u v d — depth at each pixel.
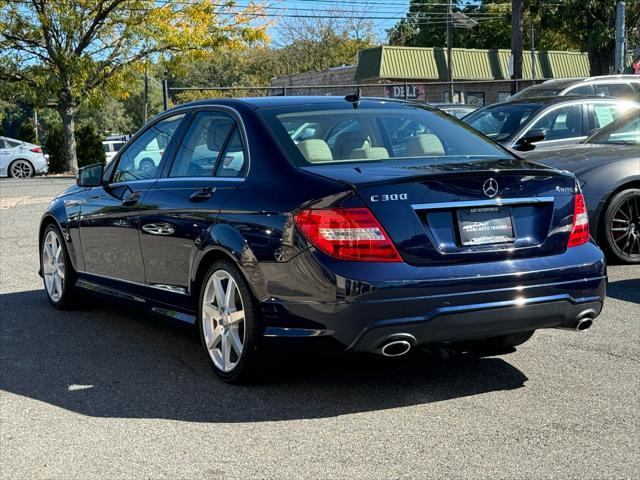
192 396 4.44
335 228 3.95
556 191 4.36
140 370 4.96
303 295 4.04
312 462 3.51
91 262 6.13
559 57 47.72
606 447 3.62
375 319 3.90
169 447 3.73
